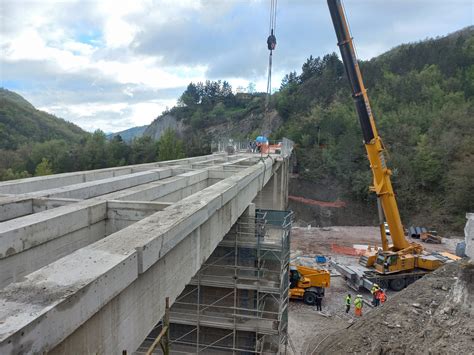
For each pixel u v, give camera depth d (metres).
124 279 4.96
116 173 16.78
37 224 6.80
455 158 53.44
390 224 26.47
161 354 16.25
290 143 42.31
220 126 134.25
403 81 89.31
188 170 17.00
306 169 59.66
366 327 16.69
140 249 5.38
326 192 56.34
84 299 4.06
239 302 16.94
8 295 3.78
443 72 92.62
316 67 126.75
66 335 3.78
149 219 7.09
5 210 8.31
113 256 5.01
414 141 61.09
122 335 5.25
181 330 17.12
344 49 23.39
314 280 23.03
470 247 14.42
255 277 16.27
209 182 16.95
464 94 79.69
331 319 21.00
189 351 16.70
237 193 12.85
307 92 109.19
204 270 16.94
